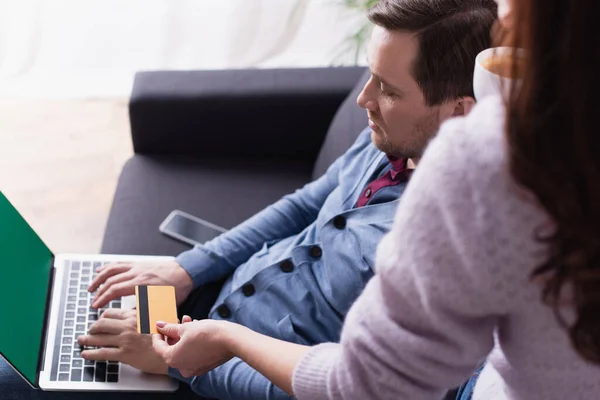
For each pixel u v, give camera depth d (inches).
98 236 84.7
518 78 20.7
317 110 68.3
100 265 56.4
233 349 38.8
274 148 71.6
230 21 100.0
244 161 71.6
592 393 25.9
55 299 53.1
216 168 70.2
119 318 50.3
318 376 31.3
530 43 19.7
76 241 83.8
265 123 69.3
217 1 98.7
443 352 26.1
